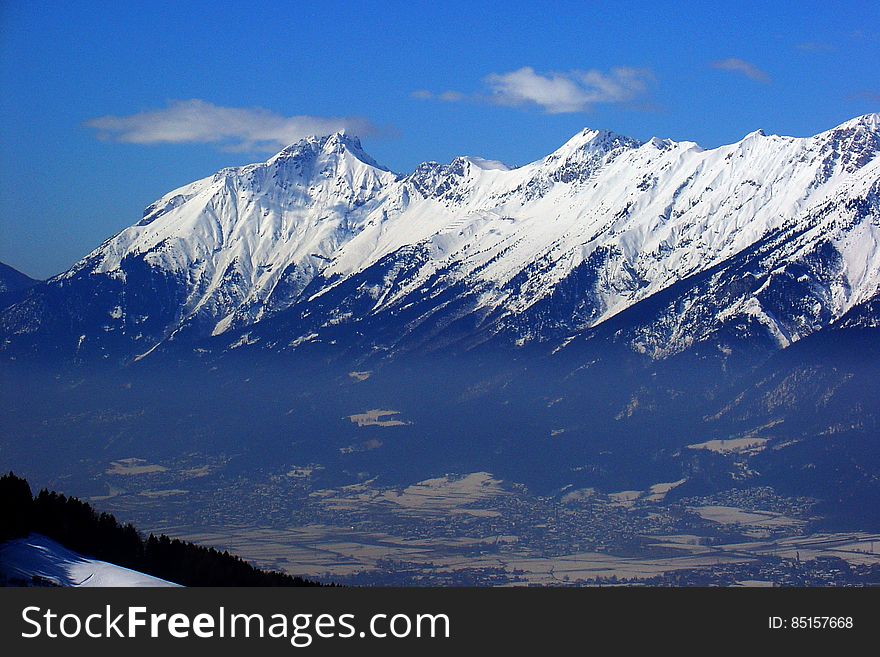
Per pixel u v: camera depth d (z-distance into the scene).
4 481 183.50
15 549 171.50
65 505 190.62
